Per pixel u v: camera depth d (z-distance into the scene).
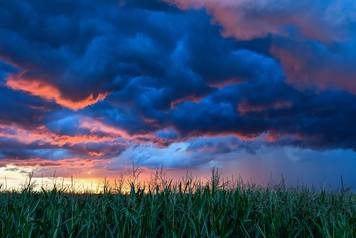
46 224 7.48
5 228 7.23
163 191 8.38
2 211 7.94
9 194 8.72
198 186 8.45
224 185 8.80
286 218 8.04
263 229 7.76
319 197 9.05
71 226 7.25
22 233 6.95
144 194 8.34
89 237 7.67
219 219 7.57
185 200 8.40
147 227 7.56
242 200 8.15
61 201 8.47
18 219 7.34
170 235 7.54
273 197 8.61
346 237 6.92
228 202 8.31
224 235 7.47
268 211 8.11
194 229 7.27
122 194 8.59
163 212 8.14
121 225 7.61
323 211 8.15
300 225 7.89
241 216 7.98
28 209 7.53
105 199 8.38
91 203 8.34
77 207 7.84
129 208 7.78
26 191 8.56
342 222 7.16
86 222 7.50
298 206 8.56
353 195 8.91
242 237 7.91
